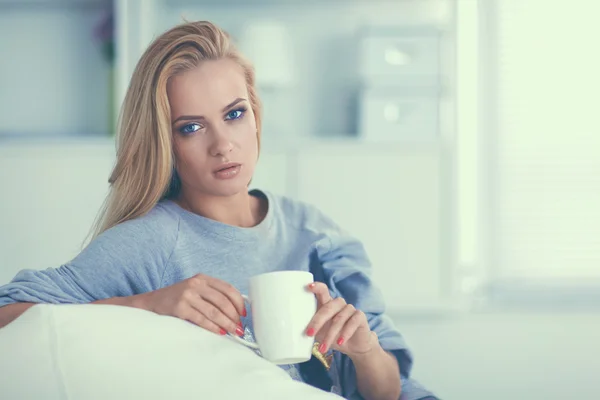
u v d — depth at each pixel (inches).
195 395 36.1
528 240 174.7
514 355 148.1
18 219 153.9
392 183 157.1
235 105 51.5
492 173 175.0
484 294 174.1
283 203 57.2
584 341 155.2
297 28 175.0
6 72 177.6
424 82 160.2
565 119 174.4
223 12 174.6
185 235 51.2
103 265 47.9
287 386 37.9
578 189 174.4
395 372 50.3
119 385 35.8
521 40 174.4
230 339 43.1
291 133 174.6
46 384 35.4
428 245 157.2
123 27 156.8
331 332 44.3
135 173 51.6
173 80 50.9
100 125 177.0
